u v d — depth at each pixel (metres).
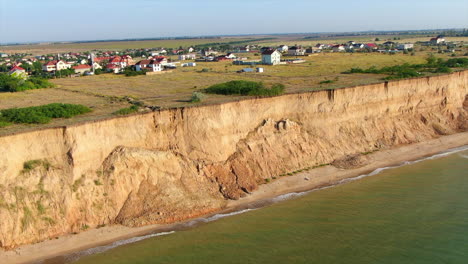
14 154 32.94
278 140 46.34
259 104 46.72
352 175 44.59
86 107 46.38
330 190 40.50
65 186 33.56
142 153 38.03
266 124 46.44
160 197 36.22
